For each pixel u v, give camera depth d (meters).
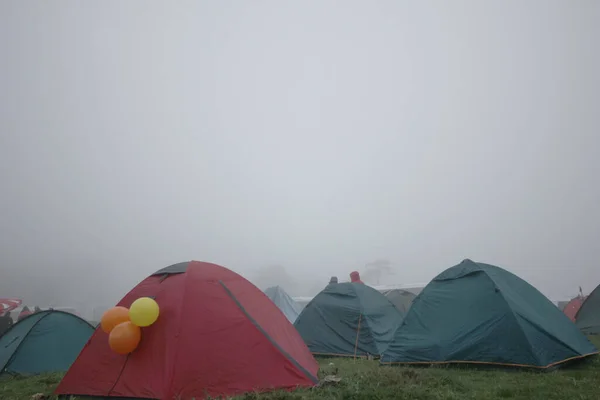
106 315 7.11
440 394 5.99
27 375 10.87
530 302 9.34
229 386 6.50
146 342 6.87
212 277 7.86
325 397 5.90
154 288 7.63
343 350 11.66
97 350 7.23
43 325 12.20
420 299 9.98
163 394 6.26
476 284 9.37
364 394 5.92
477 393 6.10
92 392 6.79
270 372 6.82
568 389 6.15
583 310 16.00
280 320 8.55
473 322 8.77
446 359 8.52
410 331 9.57
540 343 8.04
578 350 8.43
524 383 6.66
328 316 12.51
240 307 7.48
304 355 8.14
